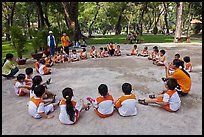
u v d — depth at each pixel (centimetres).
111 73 755
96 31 6869
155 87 588
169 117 405
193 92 544
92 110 440
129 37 2011
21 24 3825
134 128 367
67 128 372
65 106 384
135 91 556
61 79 687
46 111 420
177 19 2041
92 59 1070
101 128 369
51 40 1131
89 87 593
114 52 1174
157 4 4144
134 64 913
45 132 361
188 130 359
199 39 2459
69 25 1964
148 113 422
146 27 6147
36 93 409
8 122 399
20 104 485
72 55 1030
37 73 771
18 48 991
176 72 505
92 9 3769
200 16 3350
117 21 4619
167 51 1330
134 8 4122
